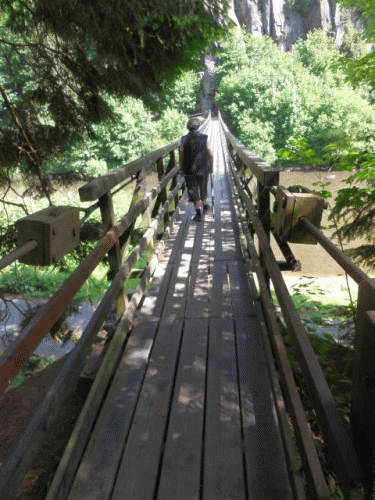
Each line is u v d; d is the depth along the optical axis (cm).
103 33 430
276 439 211
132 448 209
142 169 434
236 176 798
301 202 232
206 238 561
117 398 246
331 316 546
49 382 423
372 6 612
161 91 565
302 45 6544
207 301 375
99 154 3959
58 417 271
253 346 299
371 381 87
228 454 203
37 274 1174
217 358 286
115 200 2147
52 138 536
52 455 244
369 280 99
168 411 236
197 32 486
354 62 620
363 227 555
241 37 6725
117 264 327
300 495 159
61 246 196
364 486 95
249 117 5231
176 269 454
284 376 195
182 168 631
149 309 363
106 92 550
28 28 486
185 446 209
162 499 181
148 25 461
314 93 5191
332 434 111
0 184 546
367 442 92
